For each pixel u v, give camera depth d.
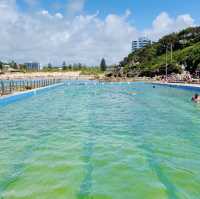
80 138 8.18
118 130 9.25
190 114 12.51
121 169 5.53
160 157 6.31
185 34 87.69
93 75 88.56
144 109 14.45
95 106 16.09
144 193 4.43
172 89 29.77
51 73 101.00
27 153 6.68
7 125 10.31
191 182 4.86
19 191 4.54
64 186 4.73
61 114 13.02
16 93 19.97
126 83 46.19
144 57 88.31
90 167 5.66
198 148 7.02
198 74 43.09
